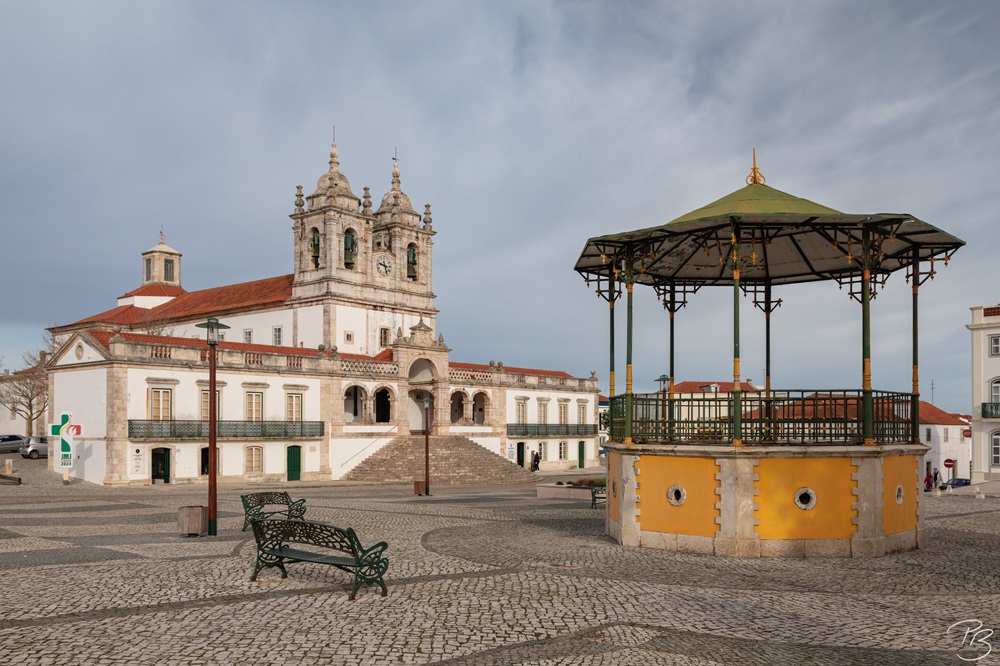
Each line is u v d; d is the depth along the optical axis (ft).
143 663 30.76
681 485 57.36
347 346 207.92
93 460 147.02
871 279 65.16
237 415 161.68
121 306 261.03
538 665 31.35
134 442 145.59
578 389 248.32
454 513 87.30
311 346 207.72
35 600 40.60
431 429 206.08
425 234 231.91
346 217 210.59
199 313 231.50
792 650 33.55
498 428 219.82
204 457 155.33
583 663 31.65
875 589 45.03
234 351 162.20
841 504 55.21
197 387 155.84
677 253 70.44
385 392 207.82
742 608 40.34
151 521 79.36
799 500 55.06
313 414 176.35
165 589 43.34
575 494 112.27
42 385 230.48
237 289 240.32
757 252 72.43
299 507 76.43
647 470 59.16
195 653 31.99
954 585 46.24
